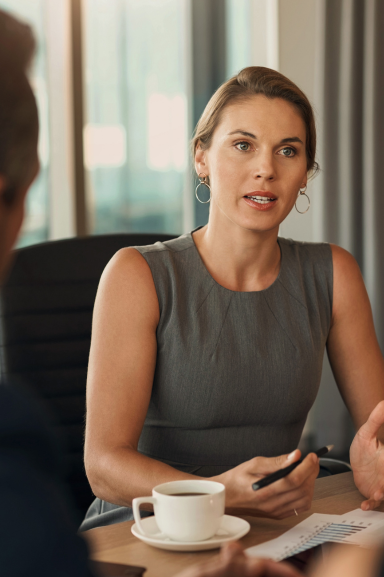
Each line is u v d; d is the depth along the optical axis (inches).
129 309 44.8
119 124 105.3
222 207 46.6
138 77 106.6
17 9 94.0
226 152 45.8
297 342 48.1
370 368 51.5
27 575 13.1
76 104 100.0
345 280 52.6
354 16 113.0
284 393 46.8
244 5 118.3
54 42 98.0
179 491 30.2
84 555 14.2
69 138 100.5
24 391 15.7
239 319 47.1
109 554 28.1
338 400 116.4
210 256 48.9
